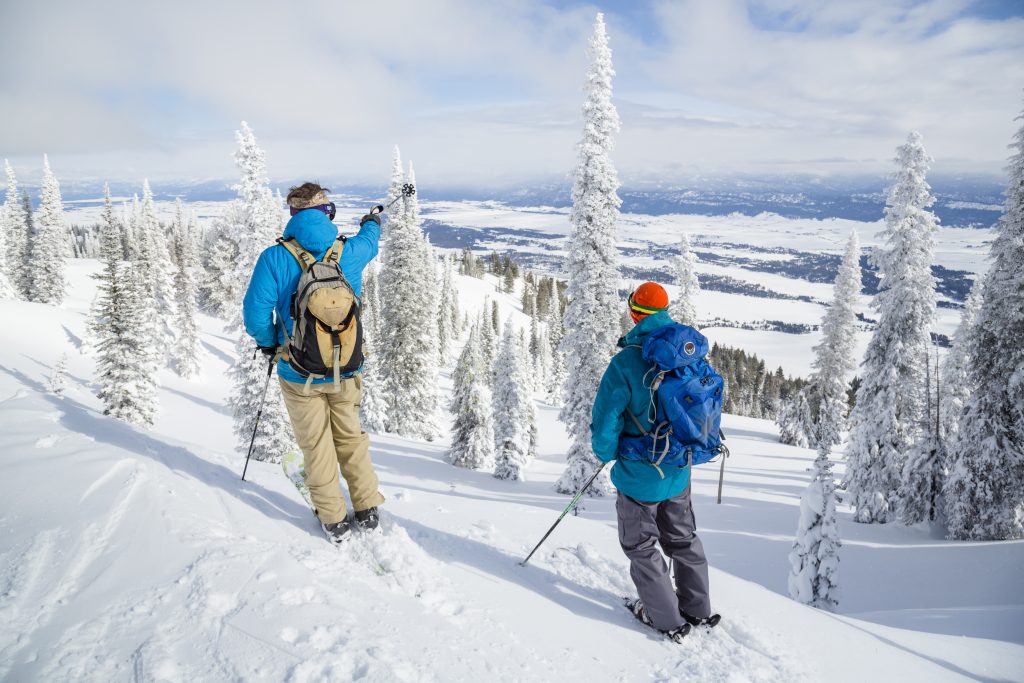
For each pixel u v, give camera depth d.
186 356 46.19
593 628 3.33
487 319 78.44
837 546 9.77
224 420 37.47
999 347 18.69
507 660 2.77
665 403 3.19
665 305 3.33
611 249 22.56
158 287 45.19
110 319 25.36
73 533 2.98
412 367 35.91
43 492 3.32
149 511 3.26
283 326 3.27
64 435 4.23
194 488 3.75
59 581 2.66
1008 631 9.36
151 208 72.69
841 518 23.42
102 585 2.68
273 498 4.02
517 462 28.20
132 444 4.38
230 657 2.32
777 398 102.69
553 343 92.69
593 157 22.03
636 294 3.39
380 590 3.03
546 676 2.73
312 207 3.33
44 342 42.69
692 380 3.19
